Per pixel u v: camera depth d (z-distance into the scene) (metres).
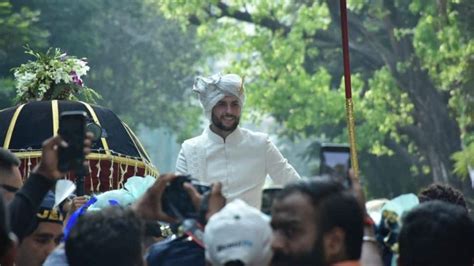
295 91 43.41
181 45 52.31
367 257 6.38
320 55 45.50
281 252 5.89
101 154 11.17
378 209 8.03
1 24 31.72
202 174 9.94
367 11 41.75
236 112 9.93
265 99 43.84
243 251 5.96
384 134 41.31
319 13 42.25
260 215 6.04
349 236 5.86
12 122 11.26
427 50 36.34
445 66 35.16
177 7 42.97
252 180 9.95
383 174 43.06
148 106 51.22
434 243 6.12
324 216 5.84
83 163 6.49
